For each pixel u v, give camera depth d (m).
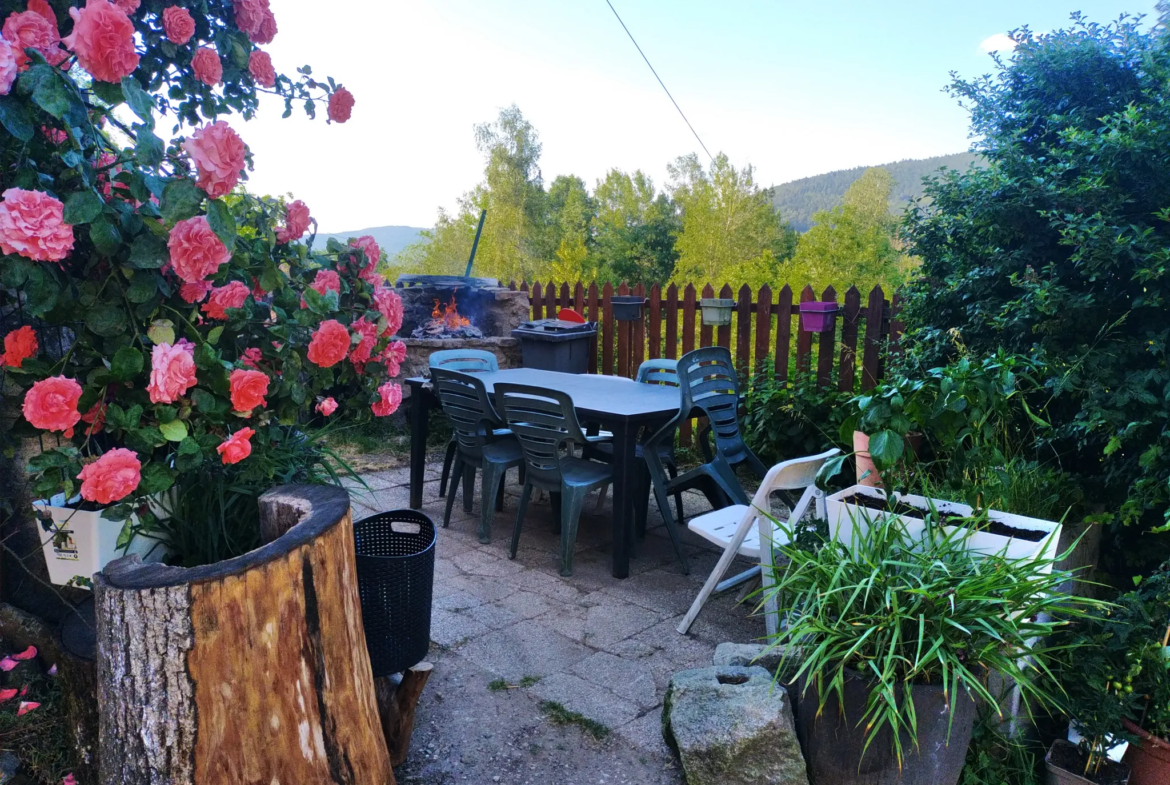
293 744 1.53
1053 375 2.88
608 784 2.08
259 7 2.09
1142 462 2.52
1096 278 2.83
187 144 1.54
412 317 7.39
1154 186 2.76
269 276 2.01
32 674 2.19
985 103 3.50
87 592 2.19
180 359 1.58
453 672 2.68
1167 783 1.96
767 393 5.30
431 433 6.57
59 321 1.67
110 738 1.48
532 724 2.36
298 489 1.97
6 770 1.95
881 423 2.37
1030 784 2.00
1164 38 2.89
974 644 1.75
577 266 33.84
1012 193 3.16
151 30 1.92
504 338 7.04
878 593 1.86
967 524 2.16
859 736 1.81
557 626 3.06
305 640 1.56
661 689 2.56
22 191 1.40
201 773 1.43
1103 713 1.97
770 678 2.14
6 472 2.25
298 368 2.01
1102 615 2.24
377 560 2.06
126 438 1.66
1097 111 3.13
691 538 4.20
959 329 3.44
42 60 1.44
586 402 3.86
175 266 1.59
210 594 1.40
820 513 2.91
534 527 4.38
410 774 2.11
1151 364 2.77
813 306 5.23
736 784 1.92
